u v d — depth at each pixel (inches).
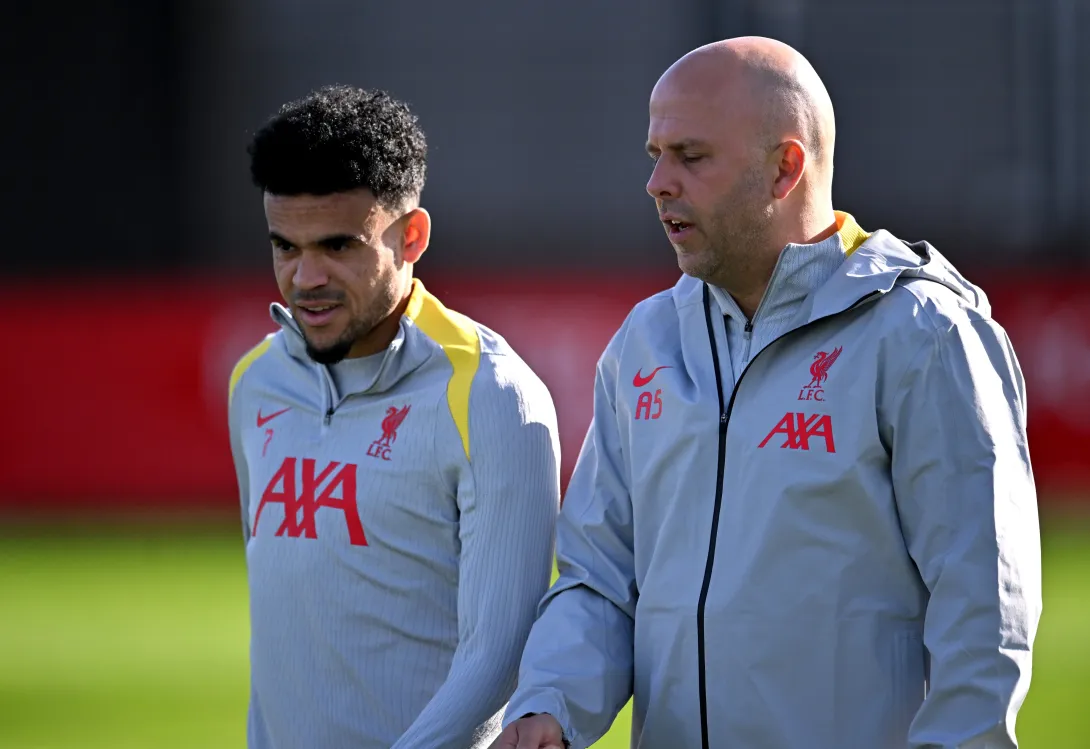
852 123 1947.6
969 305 364.8
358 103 385.1
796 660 354.9
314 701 390.0
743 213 367.6
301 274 380.8
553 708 362.6
